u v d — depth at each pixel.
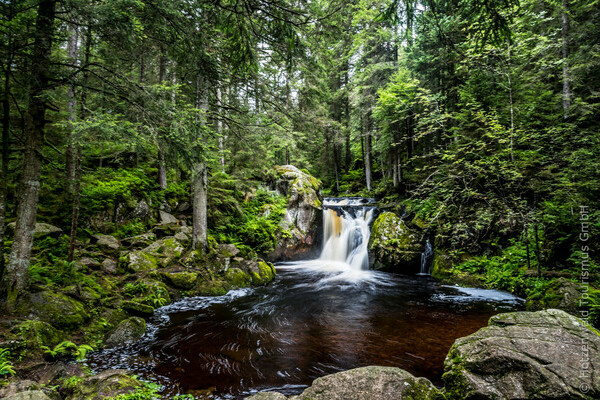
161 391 4.00
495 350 2.91
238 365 4.82
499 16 4.11
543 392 2.54
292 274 12.26
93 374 4.33
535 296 7.38
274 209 15.31
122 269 8.34
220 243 12.21
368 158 24.92
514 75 9.55
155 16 5.38
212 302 8.31
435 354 5.20
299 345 5.63
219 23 4.61
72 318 5.49
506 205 8.42
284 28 4.58
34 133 5.57
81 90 6.29
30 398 2.87
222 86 8.43
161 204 12.68
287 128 10.01
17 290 5.34
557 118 9.79
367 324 6.76
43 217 9.06
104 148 11.93
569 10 11.03
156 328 6.37
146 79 13.51
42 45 4.82
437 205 9.49
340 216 17.17
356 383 2.95
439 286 10.18
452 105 13.27
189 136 6.54
